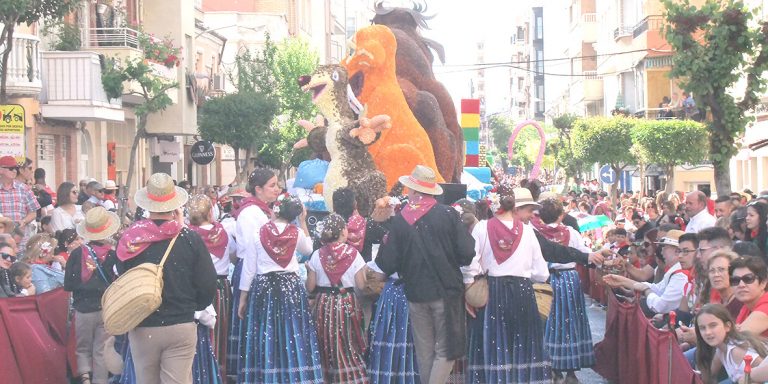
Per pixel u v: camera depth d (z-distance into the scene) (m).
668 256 11.27
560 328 11.79
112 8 30.12
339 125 14.84
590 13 76.56
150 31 35.75
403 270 10.09
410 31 19.42
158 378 8.72
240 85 43.25
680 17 16.80
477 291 10.26
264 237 10.19
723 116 16.94
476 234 10.48
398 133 16.34
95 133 29.56
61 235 12.70
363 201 14.48
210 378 10.02
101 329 11.14
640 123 36.00
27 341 10.73
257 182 10.44
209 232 10.69
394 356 10.35
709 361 8.04
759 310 7.97
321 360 10.55
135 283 8.28
